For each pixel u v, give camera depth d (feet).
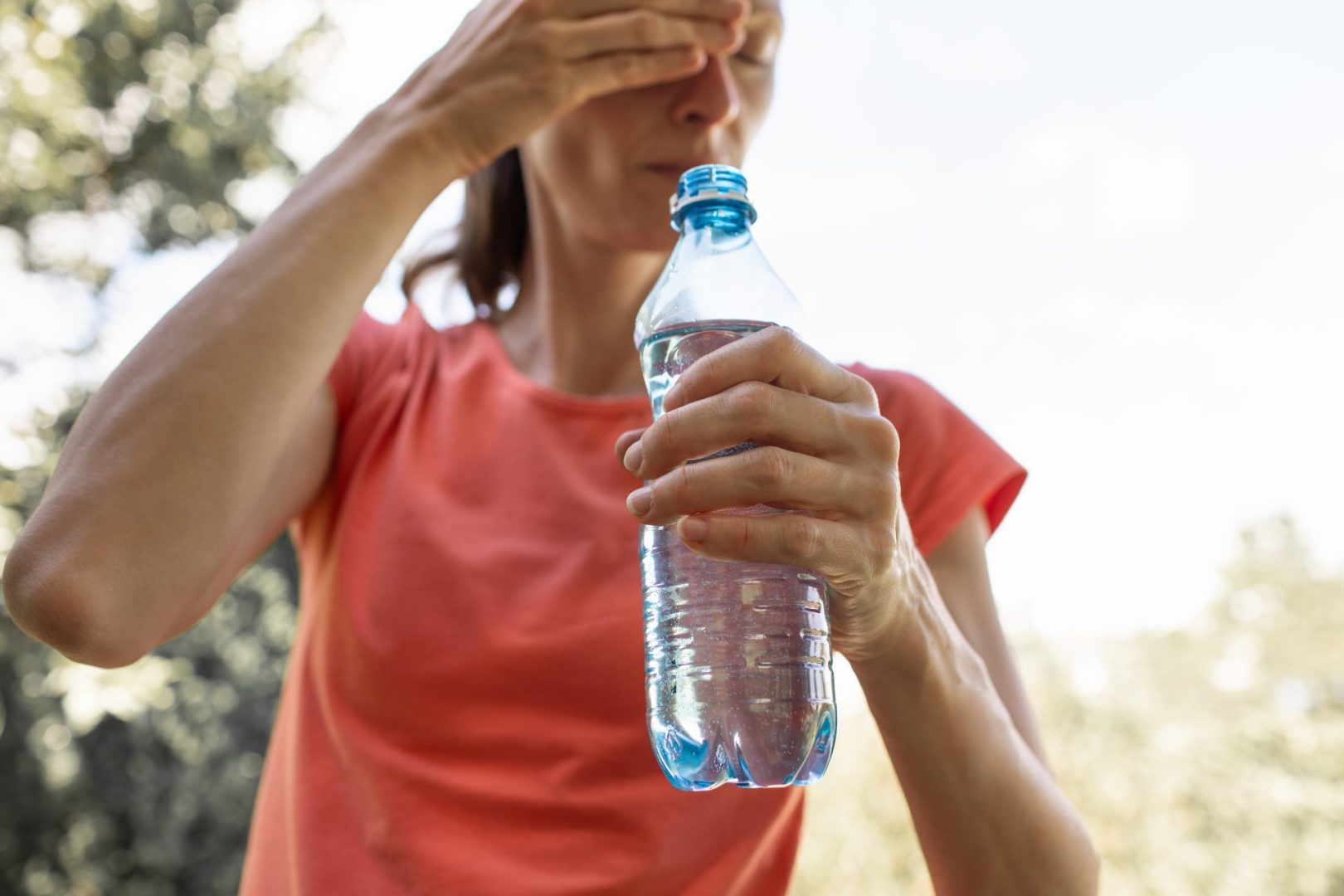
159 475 3.49
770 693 3.19
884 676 3.33
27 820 24.75
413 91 4.10
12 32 25.34
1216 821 29.86
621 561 4.05
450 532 4.15
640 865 3.66
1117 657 35.09
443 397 4.58
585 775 3.75
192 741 25.96
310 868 3.76
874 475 2.74
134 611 3.44
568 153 4.20
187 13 27.32
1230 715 33.94
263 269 3.75
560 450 4.33
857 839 28.58
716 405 2.67
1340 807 29.40
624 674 3.84
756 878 3.91
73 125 26.35
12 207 26.45
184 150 27.43
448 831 3.70
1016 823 3.57
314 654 4.13
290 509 4.32
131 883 25.26
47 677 22.15
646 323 3.74
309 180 3.98
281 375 3.64
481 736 3.82
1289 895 28.40
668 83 4.04
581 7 3.96
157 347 3.66
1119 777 30.99
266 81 28.19
